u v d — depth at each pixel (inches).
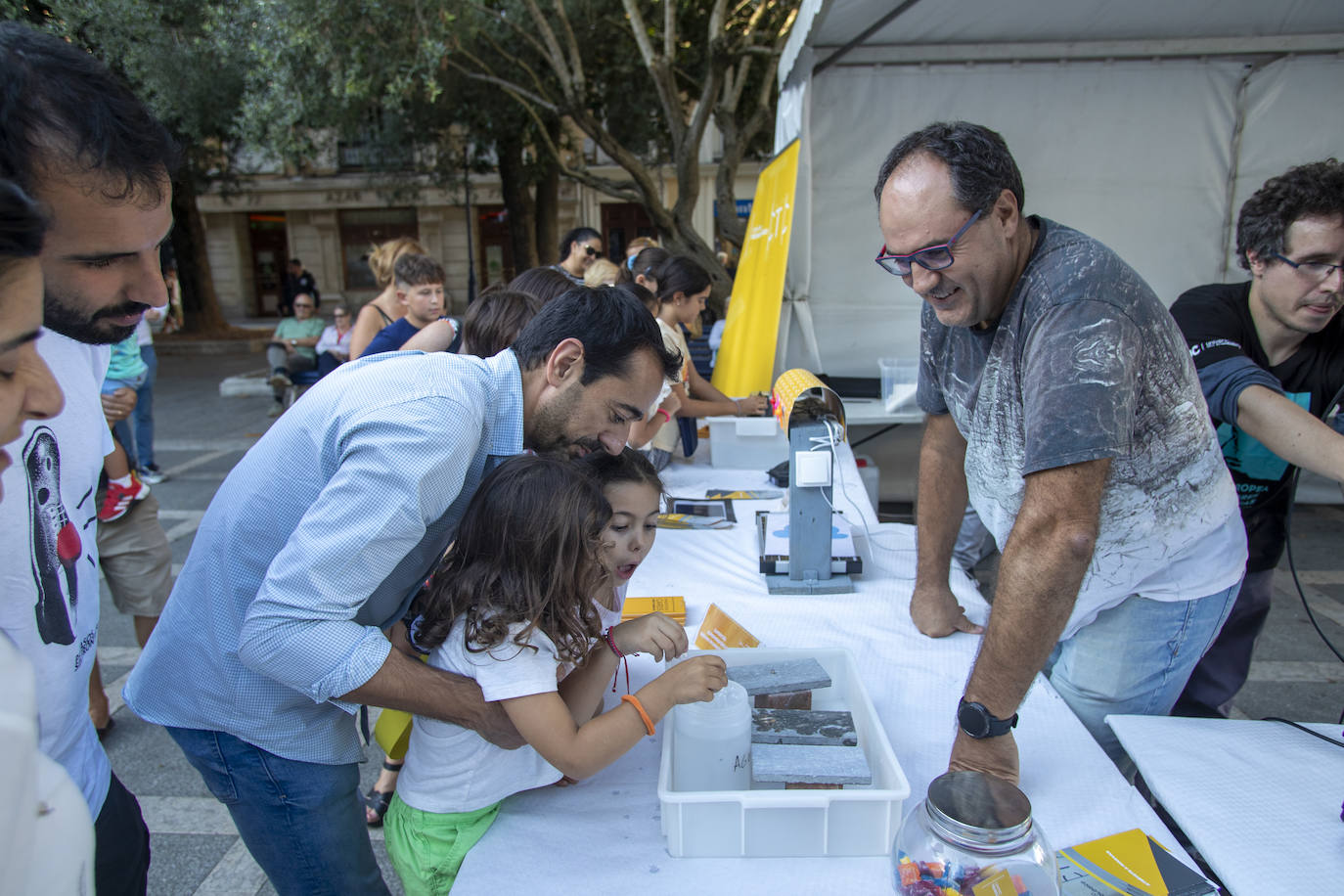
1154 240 163.5
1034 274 45.1
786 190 151.4
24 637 36.5
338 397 38.5
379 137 438.0
